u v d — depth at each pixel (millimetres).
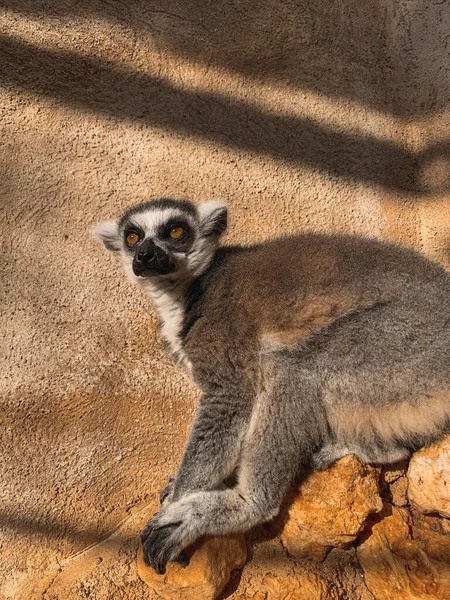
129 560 1212
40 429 1241
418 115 1462
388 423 1164
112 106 1333
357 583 1164
